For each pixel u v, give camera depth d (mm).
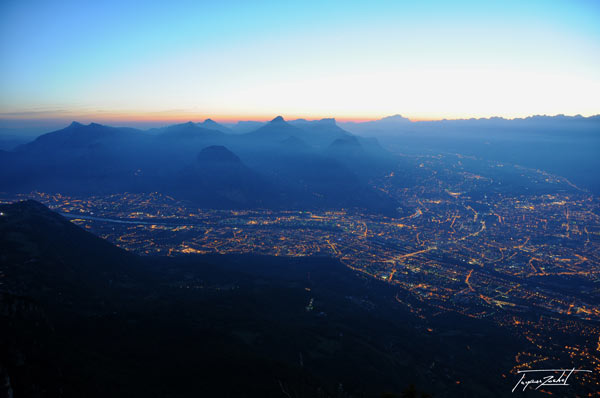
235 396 92750
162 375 99500
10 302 105625
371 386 120000
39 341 94562
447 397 129125
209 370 103312
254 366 107938
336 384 115625
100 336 117562
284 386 100438
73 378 83438
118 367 98438
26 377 76000
